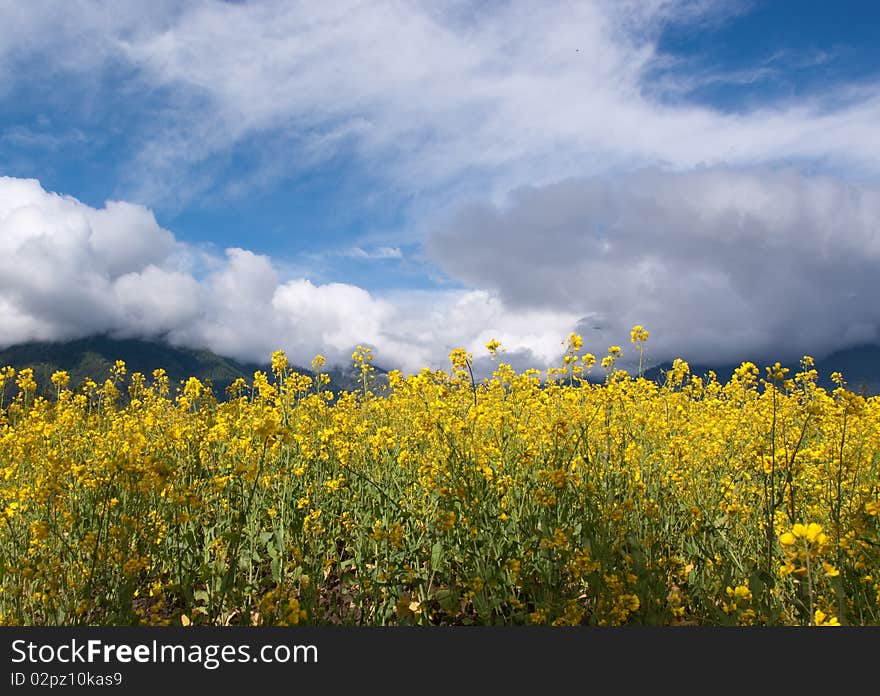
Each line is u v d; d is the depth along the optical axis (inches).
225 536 132.5
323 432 206.1
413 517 160.6
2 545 148.0
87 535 138.9
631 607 123.6
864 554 130.9
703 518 160.2
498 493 168.9
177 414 275.0
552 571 142.2
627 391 249.8
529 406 253.3
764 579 121.0
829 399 182.5
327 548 162.9
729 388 352.8
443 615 145.0
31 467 194.4
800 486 168.6
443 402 228.8
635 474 182.4
